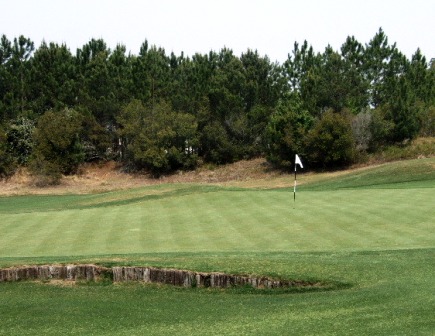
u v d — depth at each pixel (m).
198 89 72.00
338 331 9.84
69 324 12.22
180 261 15.48
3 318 12.84
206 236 20.88
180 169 72.00
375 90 69.50
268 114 70.75
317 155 60.53
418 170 46.12
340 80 65.94
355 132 61.78
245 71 73.19
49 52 74.25
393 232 19.50
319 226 21.27
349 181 46.91
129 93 72.75
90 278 15.35
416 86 68.50
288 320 10.93
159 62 78.12
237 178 65.25
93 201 40.78
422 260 14.46
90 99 71.62
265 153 68.50
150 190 42.81
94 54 79.50
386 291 12.00
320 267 14.36
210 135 70.56
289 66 74.06
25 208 41.97
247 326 10.85
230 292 13.94
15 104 69.69
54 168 64.69
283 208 26.00
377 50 72.62
